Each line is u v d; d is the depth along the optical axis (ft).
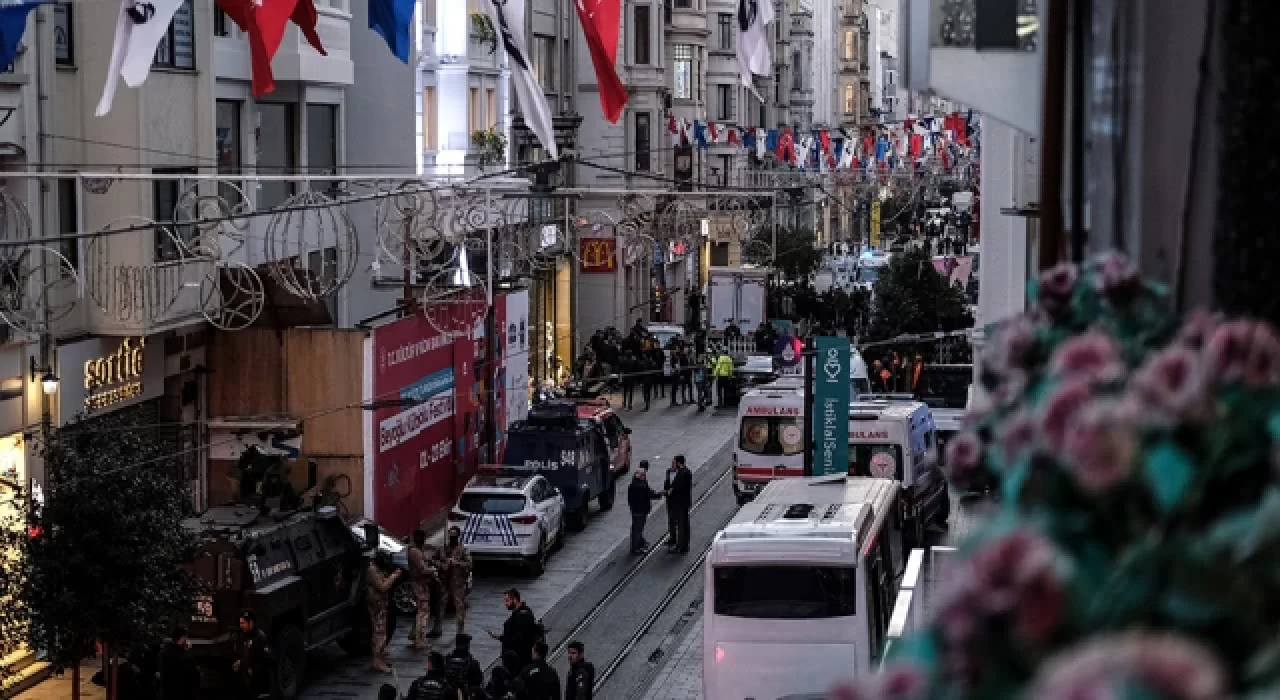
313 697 101.45
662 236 188.65
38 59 109.60
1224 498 11.61
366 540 111.96
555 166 180.86
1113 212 18.20
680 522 144.77
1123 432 11.69
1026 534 10.43
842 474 126.41
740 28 120.06
